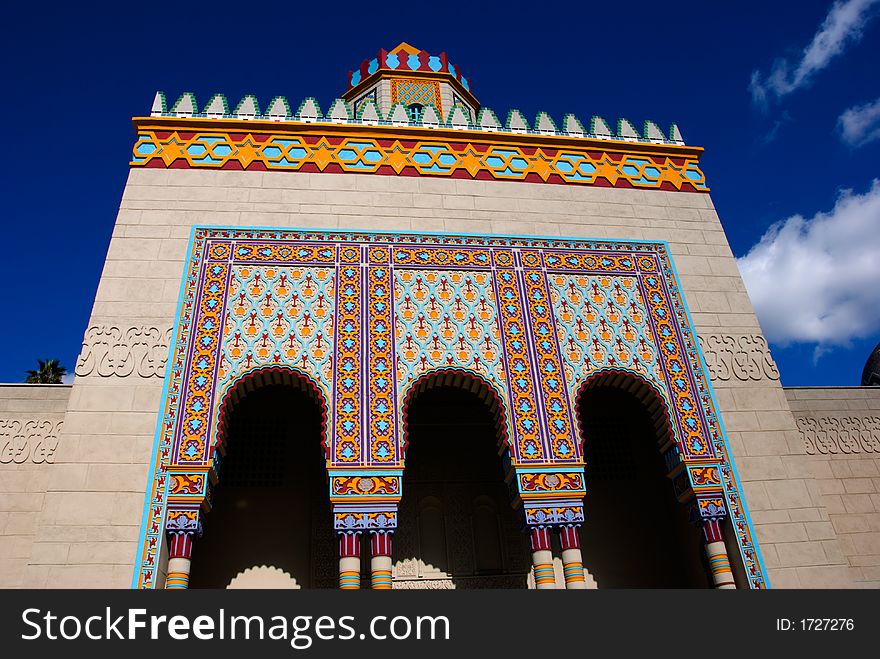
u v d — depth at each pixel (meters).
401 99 12.59
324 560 8.34
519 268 8.23
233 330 7.40
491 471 9.29
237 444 8.90
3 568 7.04
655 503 9.41
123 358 7.12
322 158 8.62
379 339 7.53
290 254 7.93
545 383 7.57
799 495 7.36
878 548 8.43
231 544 8.31
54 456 7.61
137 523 6.36
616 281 8.36
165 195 8.16
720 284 8.56
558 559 8.80
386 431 7.07
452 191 8.65
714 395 7.80
